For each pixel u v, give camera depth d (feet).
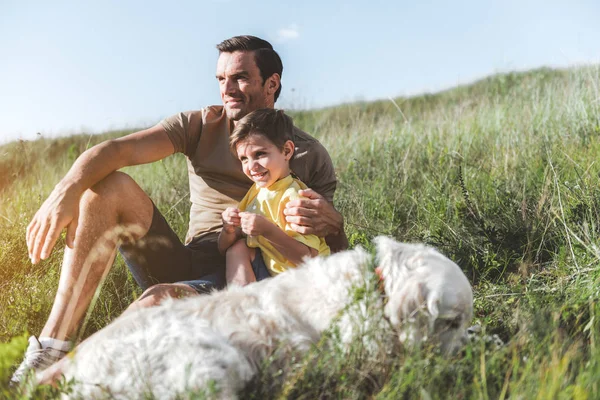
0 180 22.49
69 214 10.86
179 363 8.52
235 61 12.82
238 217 11.82
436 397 8.24
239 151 12.21
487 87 33.30
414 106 35.60
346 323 9.15
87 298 11.20
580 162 18.39
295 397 8.67
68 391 8.27
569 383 8.54
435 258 9.23
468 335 9.75
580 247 14.29
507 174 19.25
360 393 8.79
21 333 11.85
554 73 30.83
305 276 9.83
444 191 18.86
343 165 24.09
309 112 32.50
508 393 8.77
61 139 27.81
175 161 25.45
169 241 12.15
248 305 9.48
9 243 16.38
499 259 14.98
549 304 11.43
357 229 17.28
